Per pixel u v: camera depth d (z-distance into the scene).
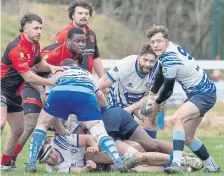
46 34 78.88
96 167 21.34
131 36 95.75
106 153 20.70
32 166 20.84
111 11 99.25
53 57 23.42
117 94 23.52
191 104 20.70
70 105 20.61
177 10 101.19
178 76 20.97
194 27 100.25
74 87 20.47
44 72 23.03
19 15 85.12
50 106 20.77
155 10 100.75
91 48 25.23
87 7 24.95
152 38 20.69
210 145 32.50
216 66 38.12
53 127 22.42
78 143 21.11
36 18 21.66
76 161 21.20
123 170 20.44
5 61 21.84
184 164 21.53
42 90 23.38
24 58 21.64
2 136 32.53
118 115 21.72
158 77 21.64
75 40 23.23
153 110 22.25
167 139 34.41
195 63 21.02
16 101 22.36
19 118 22.62
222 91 39.41
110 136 21.36
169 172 20.34
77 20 24.88
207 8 99.75
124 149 21.08
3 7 86.25
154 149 21.98
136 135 21.78
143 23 99.94
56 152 21.11
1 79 21.95
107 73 23.06
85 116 20.61
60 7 87.44
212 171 21.67
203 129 39.16
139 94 23.36
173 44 20.95
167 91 21.31
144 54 22.56
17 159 25.94
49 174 20.44
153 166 21.38
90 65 25.27
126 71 22.84
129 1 100.38
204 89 20.86
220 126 39.47
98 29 94.31
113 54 92.00
